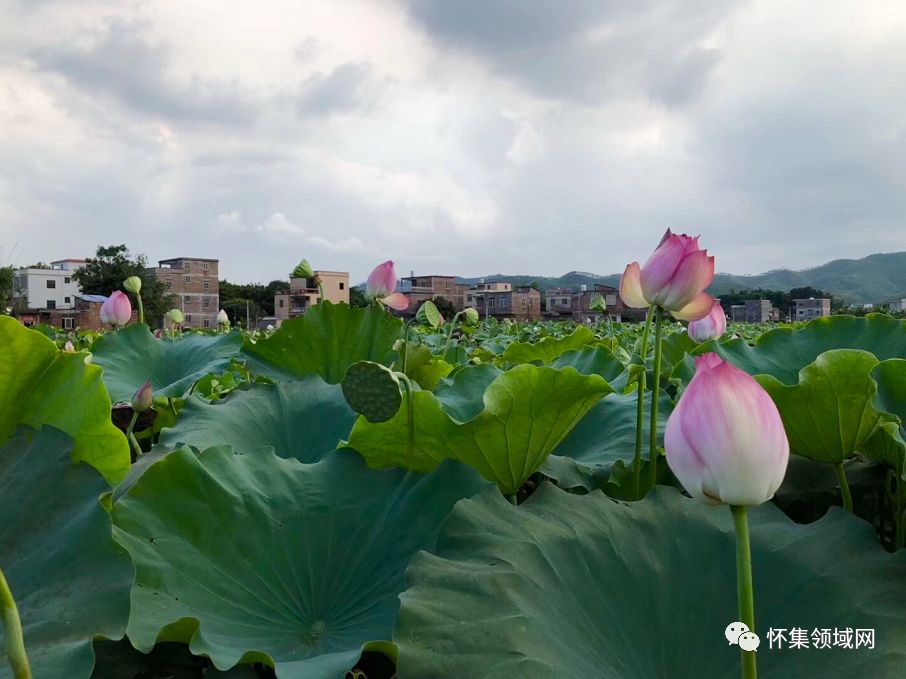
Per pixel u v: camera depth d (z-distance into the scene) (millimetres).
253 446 2510
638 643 1284
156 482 1552
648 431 2299
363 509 1744
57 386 1438
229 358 4164
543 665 1110
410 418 1763
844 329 2799
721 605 1347
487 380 2555
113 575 1156
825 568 1350
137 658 1312
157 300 70750
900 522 1780
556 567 1351
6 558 1226
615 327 12625
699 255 1851
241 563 1556
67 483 1296
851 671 1135
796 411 1857
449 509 1678
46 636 1082
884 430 1812
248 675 1257
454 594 1234
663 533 1464
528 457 1906
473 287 92625
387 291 4082
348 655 1233
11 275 66000
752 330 15703
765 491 952
